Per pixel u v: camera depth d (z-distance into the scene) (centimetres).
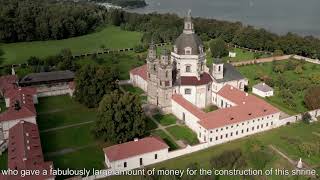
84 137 14838
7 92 17625
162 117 16688
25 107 14988
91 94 17175
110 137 13675
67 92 19450
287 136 14950
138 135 14025
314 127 15788
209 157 13438
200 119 14600
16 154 12106
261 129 15388
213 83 18025
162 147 13088
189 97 17375
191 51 16862
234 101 16575
